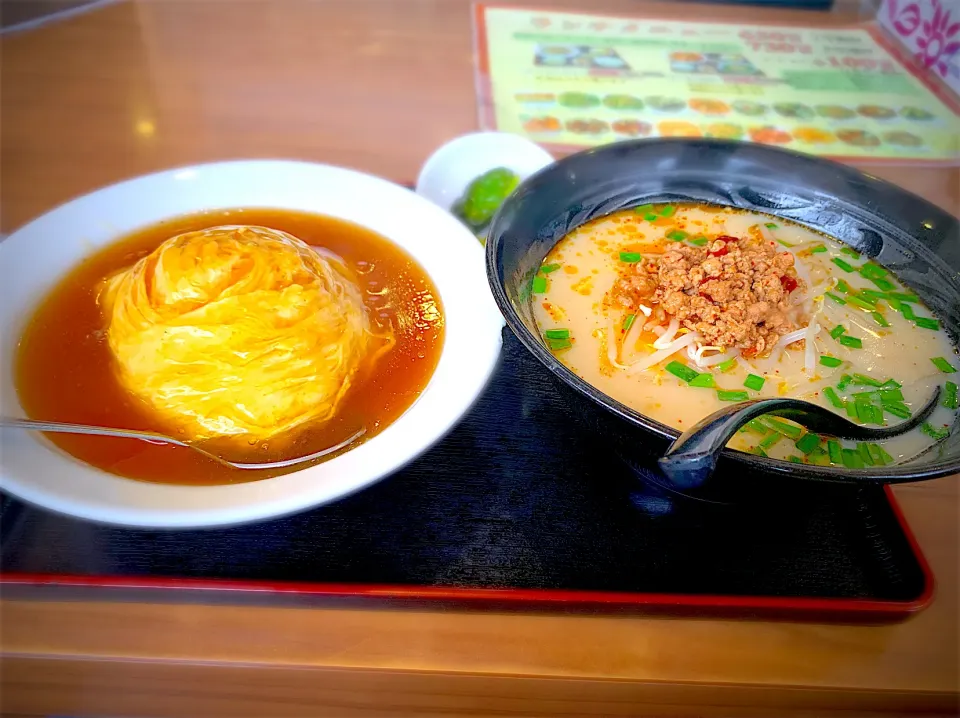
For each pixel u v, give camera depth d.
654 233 0.40
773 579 0.30
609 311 0.36
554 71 0.59
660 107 0.56
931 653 0.29
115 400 0.31
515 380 0.36
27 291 0.34
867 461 0.30
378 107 0.54
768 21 0.69
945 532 0.33
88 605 0.28
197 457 0.30
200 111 0.52
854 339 0.35
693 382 0.33
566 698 0.28
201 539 0.29
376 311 0.36
